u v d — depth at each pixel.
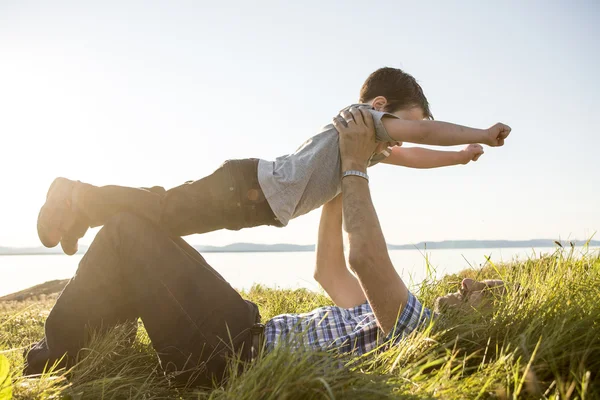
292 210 2.11
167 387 1.85
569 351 1.51
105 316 1.91
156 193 2.11
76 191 1.99
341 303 2.37
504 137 2.25
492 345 1.71
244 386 1.38
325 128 2.30
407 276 2.80
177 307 1.85
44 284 11.04
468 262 2.83
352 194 1.98
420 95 2.62
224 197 2.04
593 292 2.04
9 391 1.35
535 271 2.46
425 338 1.64
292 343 1.58
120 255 1.92
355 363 1.69
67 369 1.83
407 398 1.32
